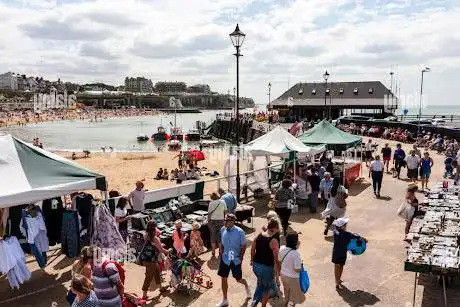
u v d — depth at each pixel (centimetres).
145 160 4178
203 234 1179
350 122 5262
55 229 1058
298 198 1650
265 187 1762
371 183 2077
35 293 891
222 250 825
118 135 9156
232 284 945
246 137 6669
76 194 1059
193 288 918
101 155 4612
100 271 659
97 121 16238
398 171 2200
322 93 7938
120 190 2600
